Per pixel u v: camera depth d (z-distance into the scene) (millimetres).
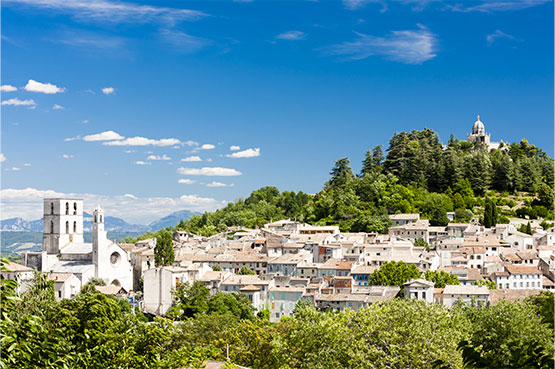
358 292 169250
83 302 70250
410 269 175750
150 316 182000
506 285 193875
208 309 167125
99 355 49656
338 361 81625
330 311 102750
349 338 82750
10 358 31438
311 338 88938
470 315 99500
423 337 77750
